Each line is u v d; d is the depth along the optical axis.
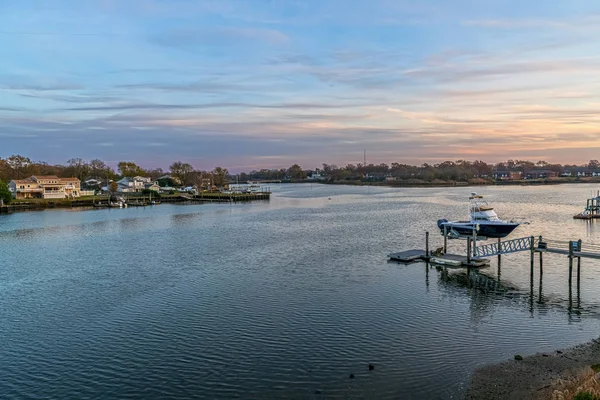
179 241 65.00
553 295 36.41
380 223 82.38
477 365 24.44
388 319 31.31
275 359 25.42
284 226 80.75
